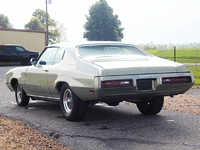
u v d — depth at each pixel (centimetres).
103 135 417
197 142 377
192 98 780
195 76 1522
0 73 1806
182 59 3678
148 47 5488
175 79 477
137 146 364
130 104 711
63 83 527
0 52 2606
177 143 374
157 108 555
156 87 464
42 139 396
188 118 529
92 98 457
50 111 615
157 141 384
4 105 701
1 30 3112
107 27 8575
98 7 8594
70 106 514
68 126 475
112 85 435
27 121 513
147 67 463
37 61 628
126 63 472
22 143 370
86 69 463
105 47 539
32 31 3319
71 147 365
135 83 447
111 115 572
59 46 575
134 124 486
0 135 397
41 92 600
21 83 658
